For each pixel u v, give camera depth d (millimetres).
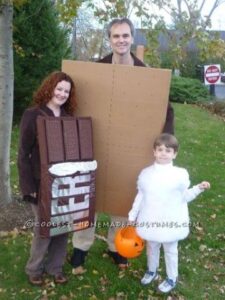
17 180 5883
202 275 4051
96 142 3518
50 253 3695
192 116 13539
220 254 4457
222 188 6551
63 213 3219
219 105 15438
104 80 3375
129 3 5297
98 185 3646
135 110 3395
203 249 4520
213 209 5664
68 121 3166
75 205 3266
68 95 3279
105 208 3707
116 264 4078
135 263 4113
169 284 3684
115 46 3447
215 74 17734
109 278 3873
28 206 4965
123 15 5117
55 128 3102
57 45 8805
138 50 4414
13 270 3908
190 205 5727
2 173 4793
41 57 8562
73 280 3805
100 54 13680
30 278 3697
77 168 3205
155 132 3422
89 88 3408
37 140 3158
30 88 8539
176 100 17594
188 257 4344
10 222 4676
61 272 3754
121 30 3396
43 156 3078
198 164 7938
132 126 3438
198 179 6984
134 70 3314
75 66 3391
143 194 3420
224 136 10812
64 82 3193
